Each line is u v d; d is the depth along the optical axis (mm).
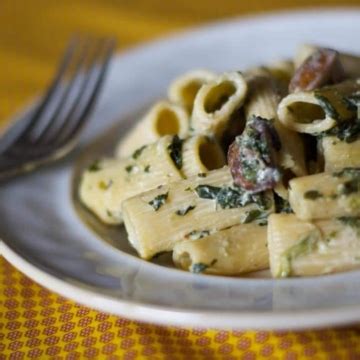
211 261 318
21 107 448
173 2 530
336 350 294
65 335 313
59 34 510
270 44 455
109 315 316
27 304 328
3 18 535
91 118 428
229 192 326
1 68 487
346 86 333
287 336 300
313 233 306
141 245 329
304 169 323
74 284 306
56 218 364
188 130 365
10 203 369
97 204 364
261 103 344
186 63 456
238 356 297
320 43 448
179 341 304
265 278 309
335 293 285
